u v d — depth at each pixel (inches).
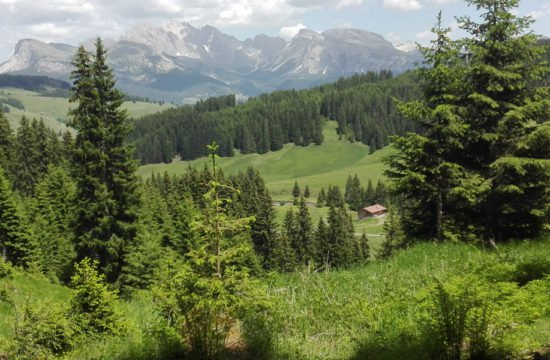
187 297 256.7
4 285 637.9
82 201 1273.4
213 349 234.7
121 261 1321.4
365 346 240.5
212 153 311.0
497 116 637.3
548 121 582.2
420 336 225.3
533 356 198.2
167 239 1980.8
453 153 669.3
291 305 316.8
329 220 2496.3
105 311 354.9
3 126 2859.3
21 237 1686.8
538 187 616.7
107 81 1298.0
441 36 637.9
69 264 1368.1
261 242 2463.1
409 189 655.8
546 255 419.5
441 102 645.3
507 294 256.1
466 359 205.0
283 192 7386.8
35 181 2859.3
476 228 628.1
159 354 245.0
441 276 354.9
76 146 1291.8
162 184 3567.9
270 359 235.5
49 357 297.3
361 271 447.5
